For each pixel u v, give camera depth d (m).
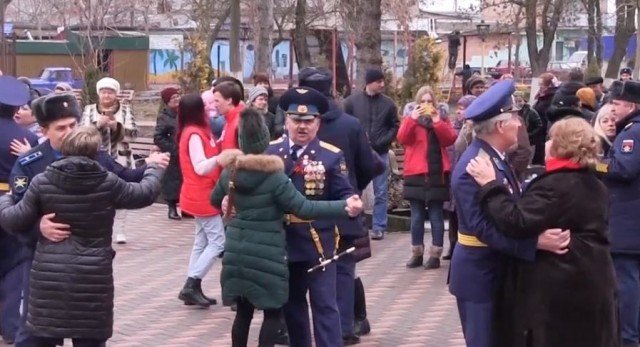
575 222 6.17
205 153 10.14
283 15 44.91
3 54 29.19
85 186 6.61
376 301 10.76
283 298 7.43
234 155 7.35
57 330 6.61
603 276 6.23
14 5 62.38
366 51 18.27
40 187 6.65
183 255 13.16
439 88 18.27
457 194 6.44
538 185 6.20
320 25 44.84
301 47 34.81
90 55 41.53
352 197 7.33
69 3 51.88
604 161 8.33
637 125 8.27
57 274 6.60
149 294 10.95
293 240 7.67
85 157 6.66
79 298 6.61
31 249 6.96
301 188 7.69
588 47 47.78
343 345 8.57
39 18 58.62
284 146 7.79
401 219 15.10
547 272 6.19
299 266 7.77
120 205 6.76
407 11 37.25
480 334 6.51
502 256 6.48
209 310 10.27
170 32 60.41
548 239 6.16
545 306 6.20
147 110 39.28
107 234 6.74
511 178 6.48
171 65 60.59
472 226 6.34
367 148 8.66
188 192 10.21
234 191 7.40
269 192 7.33
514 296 6.41
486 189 6.23
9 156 8.51
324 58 25.92
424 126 12.16
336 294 8.20
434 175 12.19
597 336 6.24
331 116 8.52
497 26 48.56
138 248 13.63
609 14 53.94
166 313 10.13
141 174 7.38
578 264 6.16
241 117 7.42
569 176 6.18
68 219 6.62
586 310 6.19
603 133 8.51
